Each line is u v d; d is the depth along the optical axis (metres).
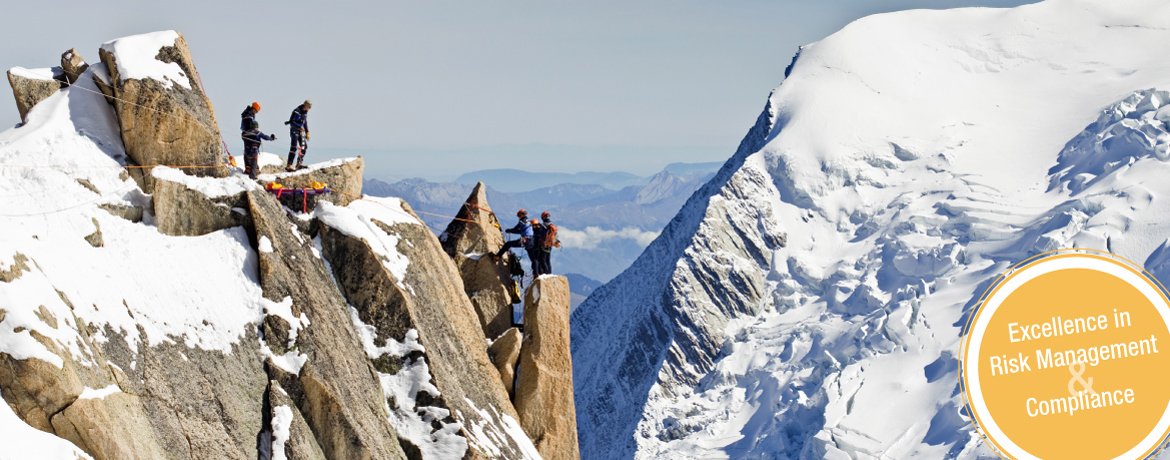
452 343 28.86
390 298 27.08
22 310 19.19
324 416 24.09
